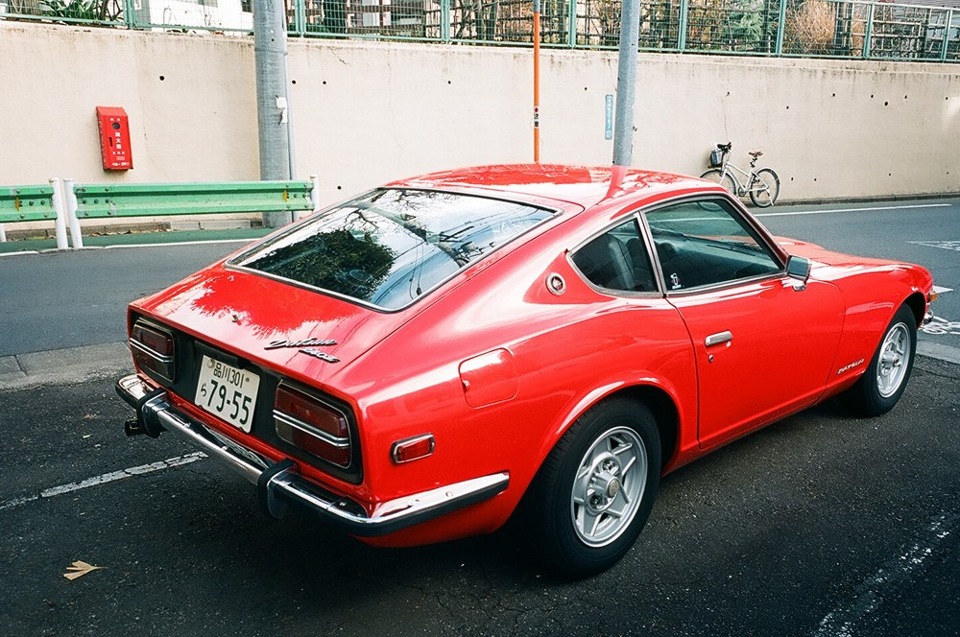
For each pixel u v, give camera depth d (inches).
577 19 586.9
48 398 187.6
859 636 109.8
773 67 653.9
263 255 132.0
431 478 97.5
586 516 118.9
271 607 112.2
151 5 450.0
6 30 410.0
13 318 257.4
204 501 141.9
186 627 107.3
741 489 152.3
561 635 107.8
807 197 700.0
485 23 561.3
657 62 608.1
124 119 438.6
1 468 151.8
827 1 687.1
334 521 93.4
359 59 501.7
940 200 726.5
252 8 437.4
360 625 108.7
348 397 91.4
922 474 160.1
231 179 480.4
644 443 123.2
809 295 151.9
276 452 101.9
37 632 105.5
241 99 472.4
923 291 189.2
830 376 163.5
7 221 366.0
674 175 147.8
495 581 119.9
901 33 729.0
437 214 128.0
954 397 204.7
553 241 116.3
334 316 106.2
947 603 117.8
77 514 136.2
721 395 135.4
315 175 462.6
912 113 729.0
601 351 112.8
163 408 119.3
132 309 127.4
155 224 460.8
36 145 429.7
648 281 125.3
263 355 100.7
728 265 140.2
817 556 129.5
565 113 582.6
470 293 106.9
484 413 100.4
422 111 529.3
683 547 131.3
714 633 109.3
